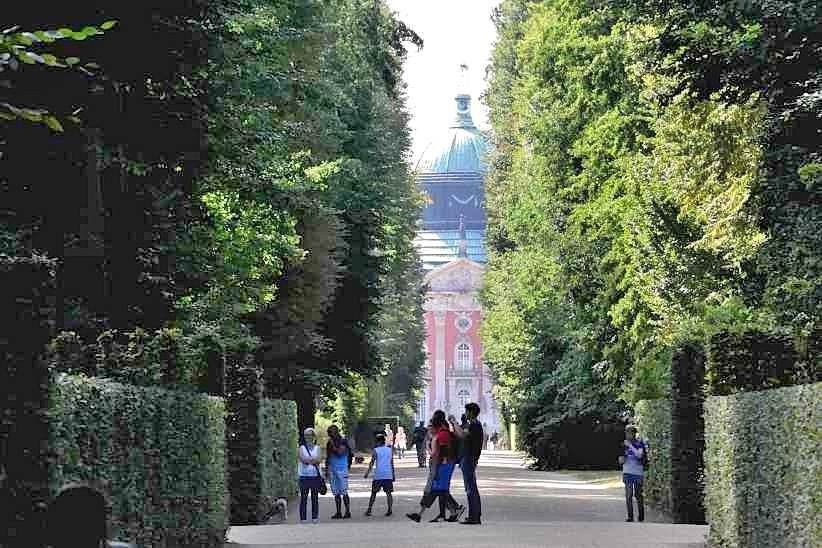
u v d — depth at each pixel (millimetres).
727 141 37250
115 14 25734
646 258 50500
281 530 36312
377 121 77000
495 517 42781
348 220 75500
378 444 44156
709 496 29406
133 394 20641
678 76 28219
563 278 69000
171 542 23797
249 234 42781
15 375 14570
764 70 27031
